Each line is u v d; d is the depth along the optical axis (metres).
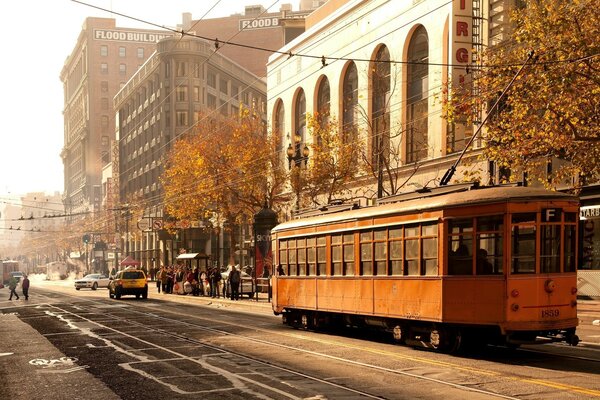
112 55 199.38
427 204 20.78
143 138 128.88
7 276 109.44
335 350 21.45
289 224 29.72
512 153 31.36
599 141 28.38
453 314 19.53
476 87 35.81
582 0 29.09
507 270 18.27
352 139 55.47
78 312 42.72
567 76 27.98
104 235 146.25
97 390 15.17
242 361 19.30
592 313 32.44
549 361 18.45
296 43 73.12
